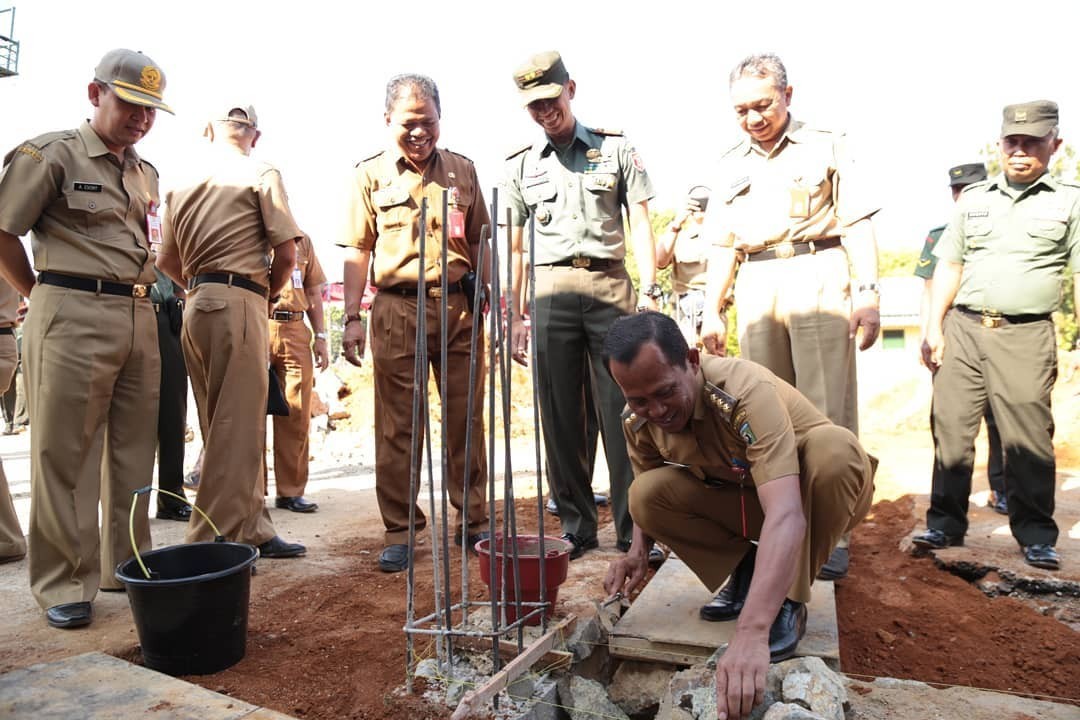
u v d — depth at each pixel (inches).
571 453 163.5
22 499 248.8
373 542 184.9
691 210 297.9
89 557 131.9
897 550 173.8
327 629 127.0
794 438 97.8
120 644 120.0
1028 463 159.2
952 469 167.8
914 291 1023.0
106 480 143.6
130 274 136.3
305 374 224.4
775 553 89.9
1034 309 157.8
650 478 118.0
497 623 103.2
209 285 150.1
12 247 129.9
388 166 161.2
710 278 163.2
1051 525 159.3
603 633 124.1
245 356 152.4
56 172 128.0
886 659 120.3
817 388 148.7
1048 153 158.6
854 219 145.2
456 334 165.8
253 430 155.4
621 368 95.0
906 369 458.3
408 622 103.7
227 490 152.6
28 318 130.4
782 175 150.4
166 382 209.6
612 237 160.4
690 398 99.5
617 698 116.1
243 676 109.9
